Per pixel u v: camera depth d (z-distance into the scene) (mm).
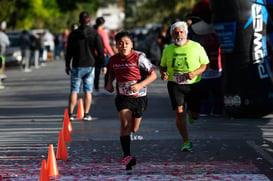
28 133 25500
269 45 28484
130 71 18453
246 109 28281
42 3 124688
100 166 18531
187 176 16953
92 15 175250
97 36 29312
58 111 33156
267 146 21453
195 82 20781
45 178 15484
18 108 34875
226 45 28297
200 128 25891
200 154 20203
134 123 19359
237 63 28234
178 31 20359
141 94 18750
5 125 28031
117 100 18766
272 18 26156
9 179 16922
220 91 29500
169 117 29875
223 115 29906
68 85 50719
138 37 89562
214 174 17141
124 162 18422
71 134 25047
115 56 18625
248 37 28016
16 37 82062
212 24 28641
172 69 20625
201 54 20516
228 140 22781
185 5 126250
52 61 101938
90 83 29406
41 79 59000
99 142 22922
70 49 29328
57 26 165875
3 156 20438
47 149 21734
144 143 22500
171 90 20734
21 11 120938
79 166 18578
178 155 20094
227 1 27844
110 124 27844
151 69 18453
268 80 28344
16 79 59938
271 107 28391
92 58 29312
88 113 31625
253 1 26562
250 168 17875
